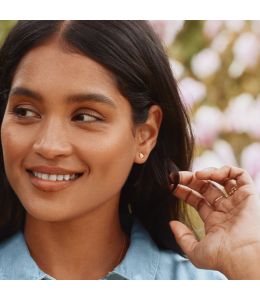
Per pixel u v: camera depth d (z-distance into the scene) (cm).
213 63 261
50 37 144
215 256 154
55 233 157
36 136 141
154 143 161
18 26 151
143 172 172
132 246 165
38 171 143
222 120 259
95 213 157
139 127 155
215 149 254
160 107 163
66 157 141
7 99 153
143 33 157
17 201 165
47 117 142
